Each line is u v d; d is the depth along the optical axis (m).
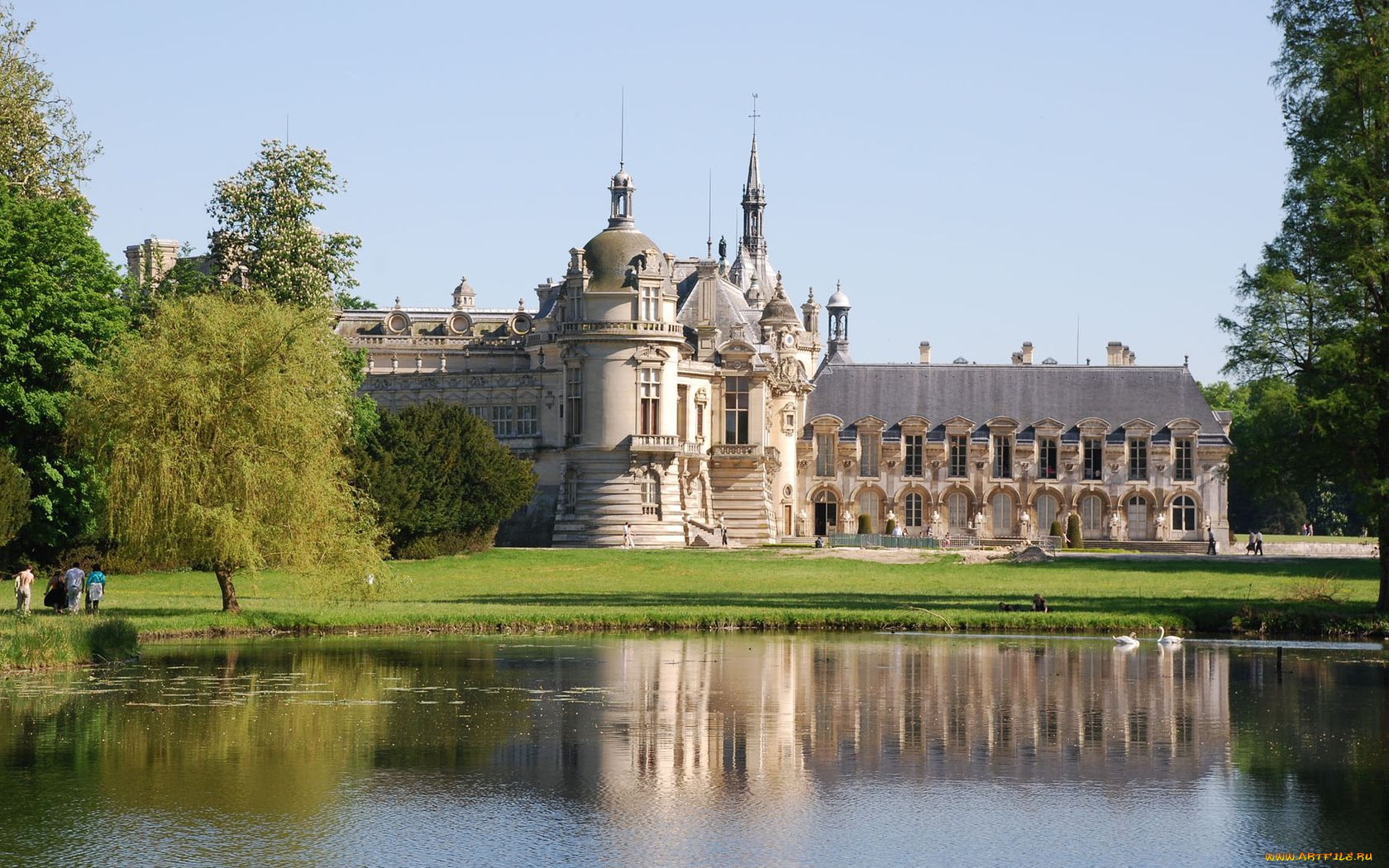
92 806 39.41
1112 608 82.44
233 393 73.44
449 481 116.00
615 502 132.00
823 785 42.44
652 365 133.00
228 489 72.50
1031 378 163.62
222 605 79.19
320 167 110.56
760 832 37.94
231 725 48.97
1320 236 77.75
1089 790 41.97
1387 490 74.25
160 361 72.88
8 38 97.19
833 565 113.44
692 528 136.00
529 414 139.88
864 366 165.12
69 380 84.00
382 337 146.75
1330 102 76.81
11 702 52.41
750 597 91.69
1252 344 78.31
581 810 39.59
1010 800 40.94
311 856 35.78
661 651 68.06
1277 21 79.88
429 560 113.69
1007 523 160.88
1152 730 49.78
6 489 77.50
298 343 75.31
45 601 75.44
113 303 91.25
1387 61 74.69
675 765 44.47
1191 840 37.56
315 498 73.06
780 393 153.38
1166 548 153.88
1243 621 78.50
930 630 77.00
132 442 71.62
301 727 48.84
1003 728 49.91
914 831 38.16
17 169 96.25
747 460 142.38
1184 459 159.50
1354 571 109.12
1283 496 85.56
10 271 82.81
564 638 72.94
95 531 91.50
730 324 150.50
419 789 41.38
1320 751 46.69
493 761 44.62
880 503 161.12
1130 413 160.88
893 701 54.66
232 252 109.31
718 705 53.53
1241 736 48.84
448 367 145.38
